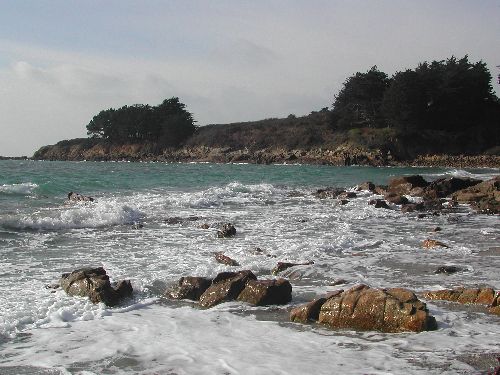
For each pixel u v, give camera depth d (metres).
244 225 19.36
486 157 93.56
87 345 7.32
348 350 7.13
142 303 9.41
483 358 6.84
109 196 27.08
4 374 6.35
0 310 8.62
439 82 106.19
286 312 8.99
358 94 113.00
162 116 150.75
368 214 23.17
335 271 12.07
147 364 6.67
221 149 125.62
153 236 16.59
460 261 13.24
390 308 8.04
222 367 6.55
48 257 13.17
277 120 138.88
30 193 25.86
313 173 61.22
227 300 9.49
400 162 96.56
